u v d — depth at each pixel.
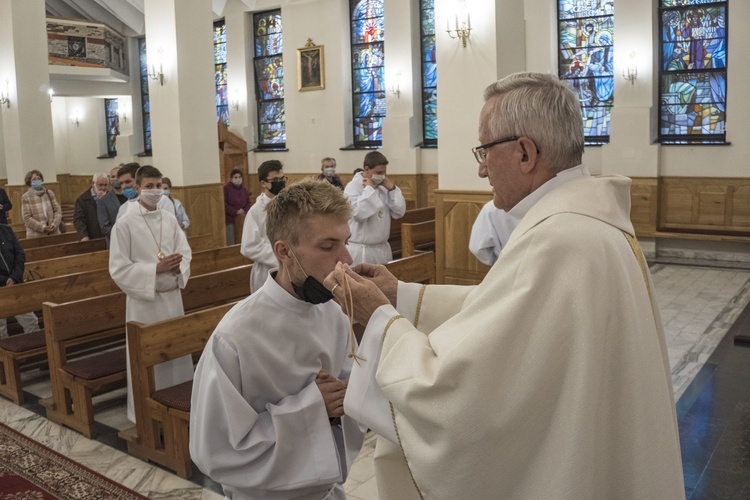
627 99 10.65
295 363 1.99
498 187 1.58
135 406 3.98
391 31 13.47
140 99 18.50
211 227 10.23
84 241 7.72
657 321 1.55
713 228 10.30
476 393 1.32
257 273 5.60
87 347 5.99
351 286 1.62
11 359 4.95
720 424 3.86
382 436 1.54
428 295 1.80
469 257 7.15
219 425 1.85
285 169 15.51
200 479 3.77
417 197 13.66
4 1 12.89
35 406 4.94
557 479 1.30
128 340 3.91
